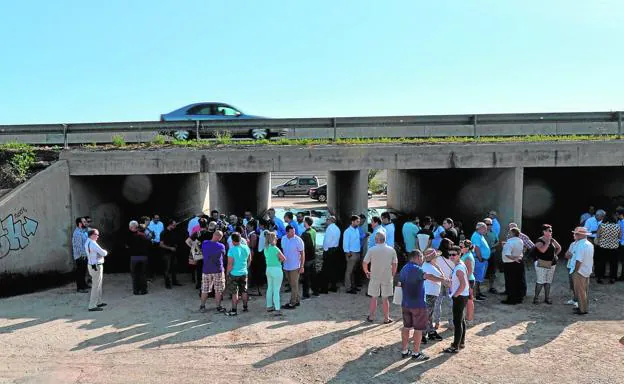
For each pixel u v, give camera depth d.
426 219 11.83
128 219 17.25
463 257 9.10
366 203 14.00
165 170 13.70
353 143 14.77
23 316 9.92
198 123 15.66
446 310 10.26
